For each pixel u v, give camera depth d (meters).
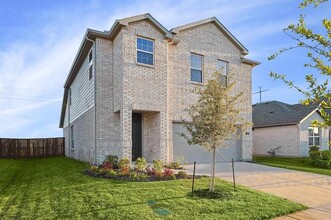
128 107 12.04
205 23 15.52
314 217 6.11
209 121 7.49
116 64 12.92
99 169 10.30
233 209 6.29
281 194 8.02
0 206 6.68
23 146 23.19
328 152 16.91
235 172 11.62
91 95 14.05
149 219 5.60
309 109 22.16
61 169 12.69
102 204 6.43
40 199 7.08
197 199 6.88
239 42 16.78
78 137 18.05
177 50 14.43
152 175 9.39
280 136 22.75
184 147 14.44
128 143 11.91
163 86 13.18
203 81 15.25
